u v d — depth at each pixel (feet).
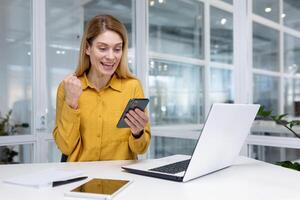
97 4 11.19
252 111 4.04
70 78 4.78
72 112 4.79
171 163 4.38
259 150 8.18
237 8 8.72
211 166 3.83
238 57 8.71
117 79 5.54
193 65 10.27
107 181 3.48
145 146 4.91
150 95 11.39
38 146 9.53
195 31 10.26
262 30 8.46
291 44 7.98
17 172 4.09
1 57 9.37
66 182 3.54
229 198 2.94
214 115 3.28
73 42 10.63
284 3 8.13
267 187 3.31
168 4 11.07
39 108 9.55
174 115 10.74
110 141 5.19
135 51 11.41
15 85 9.53
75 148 5.08
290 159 7.64
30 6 9.69
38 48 9.53
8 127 9.34
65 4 10.43
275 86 8.24
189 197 2.97
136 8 11.39
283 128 7.80
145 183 3.50
